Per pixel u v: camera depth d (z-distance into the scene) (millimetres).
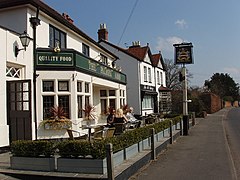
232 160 11125
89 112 15648
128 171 8211
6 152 11328
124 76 26141
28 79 12328
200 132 21625
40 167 8086
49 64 13781
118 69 24594
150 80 35469
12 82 11977
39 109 13500
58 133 13648
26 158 8234
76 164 7734
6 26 13977
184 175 8828
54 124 13477
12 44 12320
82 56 15422
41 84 13617
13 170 8195
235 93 101125
